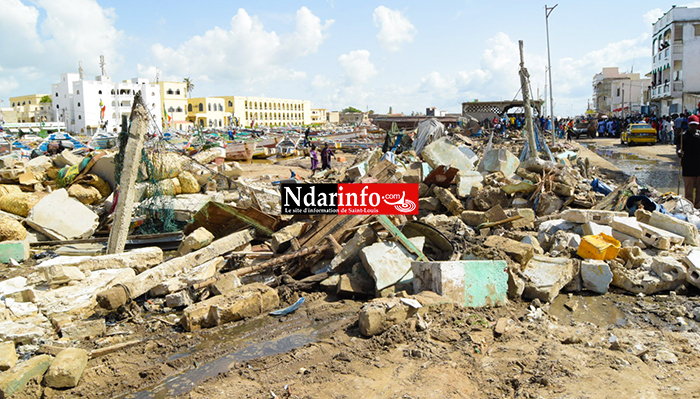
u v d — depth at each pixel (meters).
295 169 23.77
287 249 8.16
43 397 4.37
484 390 4.16
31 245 9.48
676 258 7.12
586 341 5.00
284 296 6.84
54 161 12.81
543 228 8.77
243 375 4.61
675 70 44.88
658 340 5.03
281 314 6.29
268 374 4.62
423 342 5.07
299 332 5.74
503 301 6.09
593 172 16.08
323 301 6.71
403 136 22.83
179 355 5.25
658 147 29.28
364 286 6.80
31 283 6.82
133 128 8.51
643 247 7.68
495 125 40.28
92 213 10.40
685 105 42.91
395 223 8.36
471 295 5.98
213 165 16.53
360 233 7.32
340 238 8.08
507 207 10.87
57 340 5.49
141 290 6.67
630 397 3.87
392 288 6.49
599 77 94.81
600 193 11.61
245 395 4.22
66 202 10.34
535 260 6.88
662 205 10.02
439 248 7.68
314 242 7.98
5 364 4.59
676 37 44.28
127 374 4.80
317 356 4.98
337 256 7.29
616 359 4.52
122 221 8.33
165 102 104.25
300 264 7.61
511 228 9.44
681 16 43.69
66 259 7.27
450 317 5.58
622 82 76.81
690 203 9.79
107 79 100.62
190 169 12.80
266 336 5.66
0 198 10.51
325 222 8.38
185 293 6.60
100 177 11.59
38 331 5.54
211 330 5.86
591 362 4.52
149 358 5.17
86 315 6.24
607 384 4.09
